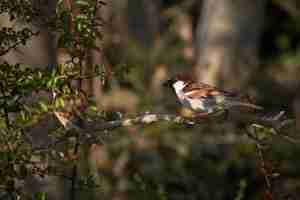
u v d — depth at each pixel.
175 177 16.06
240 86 20.73
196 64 22.02
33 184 8.95
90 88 8.69
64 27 6.36
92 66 6.68
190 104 9.47
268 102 20.69
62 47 6.39
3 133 5.95
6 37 6.35
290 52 25.09
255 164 16.42
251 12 21.92
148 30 21.70
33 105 6.06
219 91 9.28
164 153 16.59
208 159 16.53
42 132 6.23
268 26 25.66
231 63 21.78
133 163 16.12
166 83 9.72
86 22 6.34
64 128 6.33
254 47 22.23
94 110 6.50
